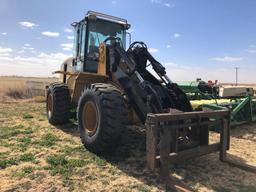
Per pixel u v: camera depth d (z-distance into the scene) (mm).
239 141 7266
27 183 4367
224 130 5465
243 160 5742
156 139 4449
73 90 7504
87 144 5680
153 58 6215
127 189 4281
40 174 4691
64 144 6387
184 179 4711
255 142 7184
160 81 6125
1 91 20547
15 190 4129
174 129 4758
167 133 4539
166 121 4574
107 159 5449
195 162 5492
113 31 7629
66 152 5805
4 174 4672
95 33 7406
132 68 5758
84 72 7062
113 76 6215
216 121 5391
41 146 6207
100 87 5488
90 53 7336
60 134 7297
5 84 22719
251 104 8844
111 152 5633
